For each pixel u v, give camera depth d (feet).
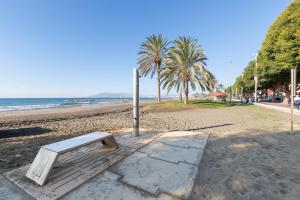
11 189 9.42
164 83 94.84
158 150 15.85
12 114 59.62
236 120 36.47
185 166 12.47
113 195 8.97
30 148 17.39
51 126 31.04
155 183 10.16
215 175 11.37
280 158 14.12
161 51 103.76
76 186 9.69
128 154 14.70
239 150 16.25
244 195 9.15
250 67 130.82
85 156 14.02
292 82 21.77
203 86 84.48
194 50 83.66
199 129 26.94
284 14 63.46
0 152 16.02
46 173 9.97
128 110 72.95
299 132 23.12
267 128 26.12
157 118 42.22
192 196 9.09
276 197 8.95
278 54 61.57
